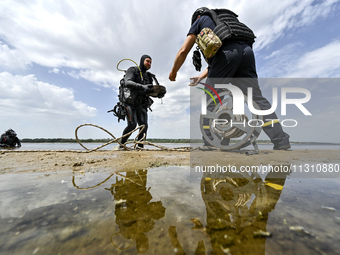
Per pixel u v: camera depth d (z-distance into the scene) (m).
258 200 0.61
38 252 0.35
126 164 1.50
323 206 0.55
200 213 0.51
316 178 0.94
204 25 2.34
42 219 0.49
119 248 0.36
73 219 0.49
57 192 0.74
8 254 0.34
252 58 2.23
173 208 0.55
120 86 4.52
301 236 0.38
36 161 1.72
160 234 0.40
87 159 1.85
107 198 0.66
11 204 0.60
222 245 0.36
